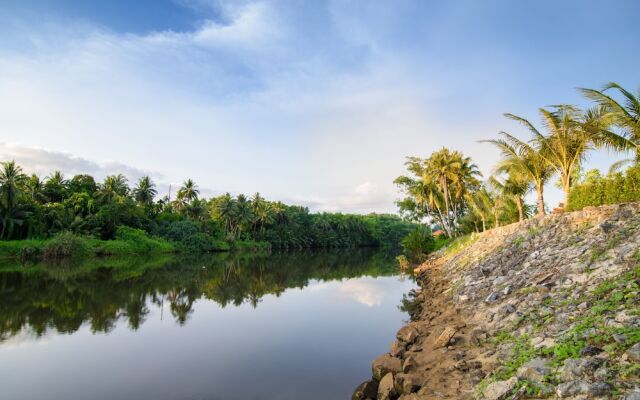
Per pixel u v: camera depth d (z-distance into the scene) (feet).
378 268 127.85
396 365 24.53
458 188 134.31
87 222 192.03
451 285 52.13
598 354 15.61
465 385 18.58
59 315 49.80
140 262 145.48
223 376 28.89
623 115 45.19
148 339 39.14
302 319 47.83
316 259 185.98
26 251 155.02
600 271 25.58
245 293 69.72
